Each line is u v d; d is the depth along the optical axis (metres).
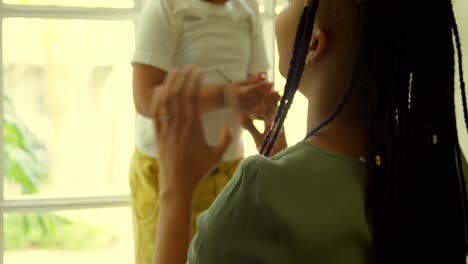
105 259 3.02
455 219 0.80
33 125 2.88
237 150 1.87
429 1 0.76
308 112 0.82
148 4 1.89
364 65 0.74
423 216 0.77
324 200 0.72
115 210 2.98
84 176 2.91
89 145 2.89
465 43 1.86
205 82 1.82
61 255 2.96
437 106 0.79
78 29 2.81
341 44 0.77
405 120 0.77
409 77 0.76
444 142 0.80
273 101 1.38
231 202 0.73
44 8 2.13
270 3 2.17
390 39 0.74
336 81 0.78
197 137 0.84
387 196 0.74
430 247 0.77
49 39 2.84
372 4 0.73
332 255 0.71
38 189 2.88
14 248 2.92
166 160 0.84
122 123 2.84
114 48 2.78
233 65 1.88
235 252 0.71
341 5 0.76
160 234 0.83
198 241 0.74
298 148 0.77
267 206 0.71
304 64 0.76
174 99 0.83
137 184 1.92
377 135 0.74
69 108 2.89
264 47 2.02
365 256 0.73
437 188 0.79
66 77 2.87
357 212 0.73
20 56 2.84
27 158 2.86
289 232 0.71
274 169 0.73
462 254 0.81
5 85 2.85
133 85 1.82
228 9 1.90
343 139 0.77
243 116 1.04
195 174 0.84
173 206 0.83
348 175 0.74
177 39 1.85
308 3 0.76
